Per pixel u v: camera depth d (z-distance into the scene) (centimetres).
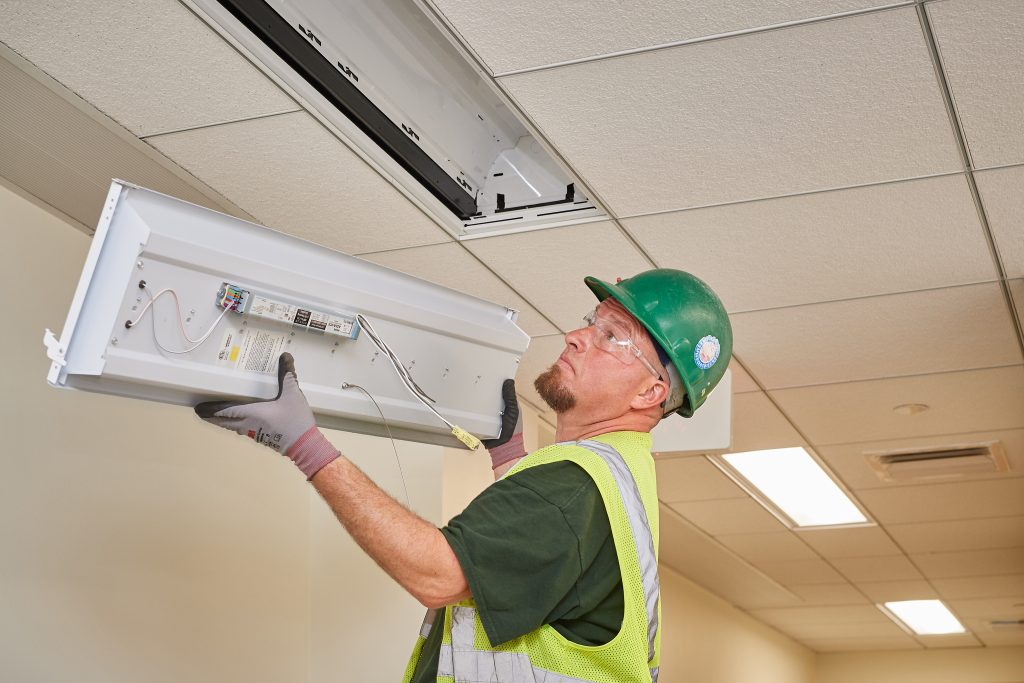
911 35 190
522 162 262
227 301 131
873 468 452
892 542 577
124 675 254
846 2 182
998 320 308
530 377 365
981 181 237
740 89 207
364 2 206
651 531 141
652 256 279
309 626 320
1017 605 728
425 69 227
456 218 265
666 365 158
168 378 127
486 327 172
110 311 122
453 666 134
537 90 210
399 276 159
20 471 239
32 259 251
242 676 290
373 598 321
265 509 314
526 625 127
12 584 232
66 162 236
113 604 256
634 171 238
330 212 259
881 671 923
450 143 246
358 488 128
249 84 207
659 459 447
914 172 235
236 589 296
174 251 125
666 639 622
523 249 277
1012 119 213
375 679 311
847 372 352
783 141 225
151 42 194
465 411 172
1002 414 384
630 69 202
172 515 280
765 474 470
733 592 724
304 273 141
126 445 270
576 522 131
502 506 131
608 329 160
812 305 304
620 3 184
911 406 380
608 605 138
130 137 226
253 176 242
